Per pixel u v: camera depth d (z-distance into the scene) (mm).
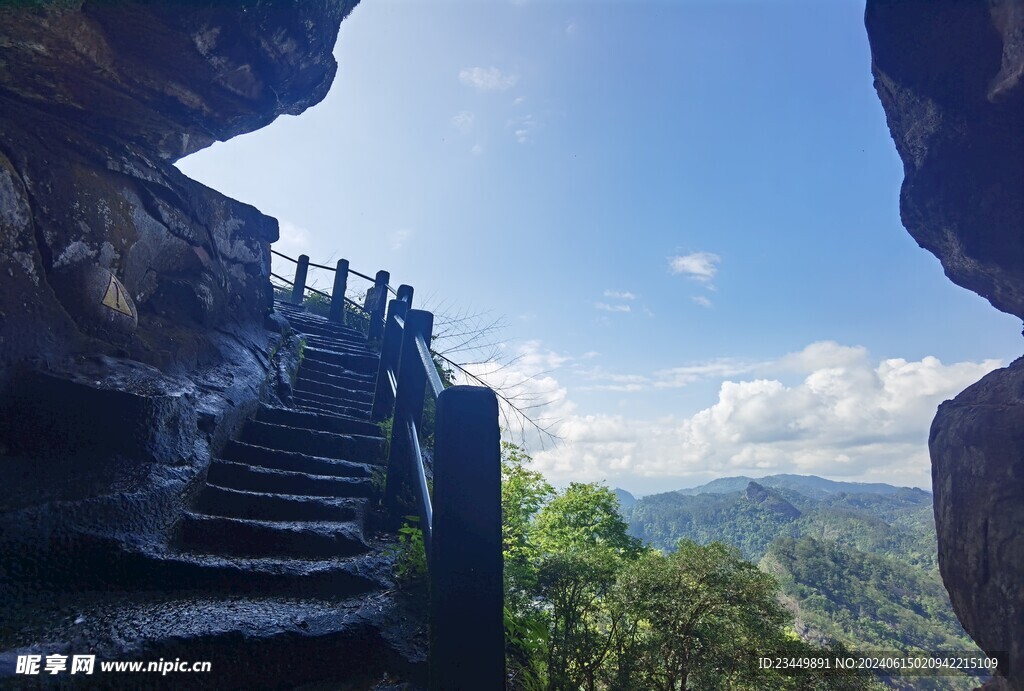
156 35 3350
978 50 8680
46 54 2957
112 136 3615
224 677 1578
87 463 2268
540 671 2320
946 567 9656
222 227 5012
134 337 3240
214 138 4750
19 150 2734
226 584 2027
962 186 9859
